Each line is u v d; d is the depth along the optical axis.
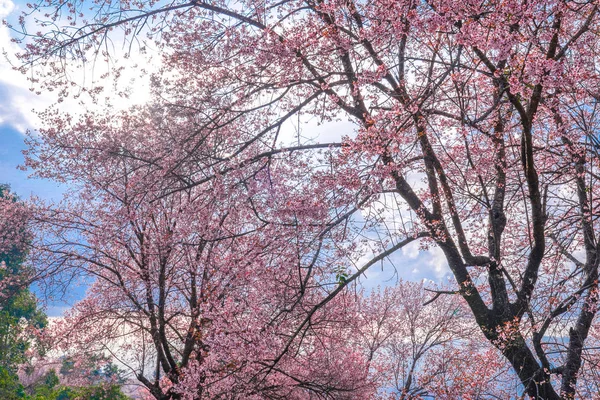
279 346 8.93
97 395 14.24
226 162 8.80
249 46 8.16
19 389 16.69
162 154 9.19
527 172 7.43
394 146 6.83
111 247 12.61
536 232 7.98
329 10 7.02
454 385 8.63
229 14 8.63
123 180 10.28
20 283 13.15
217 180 8.73
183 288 12.37
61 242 12.93
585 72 6.12
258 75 8.86
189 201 10.14
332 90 9.02
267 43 8.10
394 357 17.98
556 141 9.00
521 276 8.37
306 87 9.95
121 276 12.76
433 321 17.25
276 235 8.13
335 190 7.42
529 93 6.46
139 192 9.02
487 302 11.20
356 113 8.89
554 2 5.71
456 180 8.81
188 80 9.59
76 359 14.31
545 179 8.99
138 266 13.02
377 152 6.70
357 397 13.33
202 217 9.86
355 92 7.51
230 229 10.37
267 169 8.74
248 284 9.33
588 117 7.80
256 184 8.62
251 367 9.29
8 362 18.83
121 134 10.30
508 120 7.98
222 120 9.77
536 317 7.24
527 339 8.03
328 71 8.77
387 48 6.46
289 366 11.53
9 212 12.65
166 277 12.17
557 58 6.69
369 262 8.52
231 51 8.64
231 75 9.08
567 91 7.03
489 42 5.44
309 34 7.90
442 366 10.38
